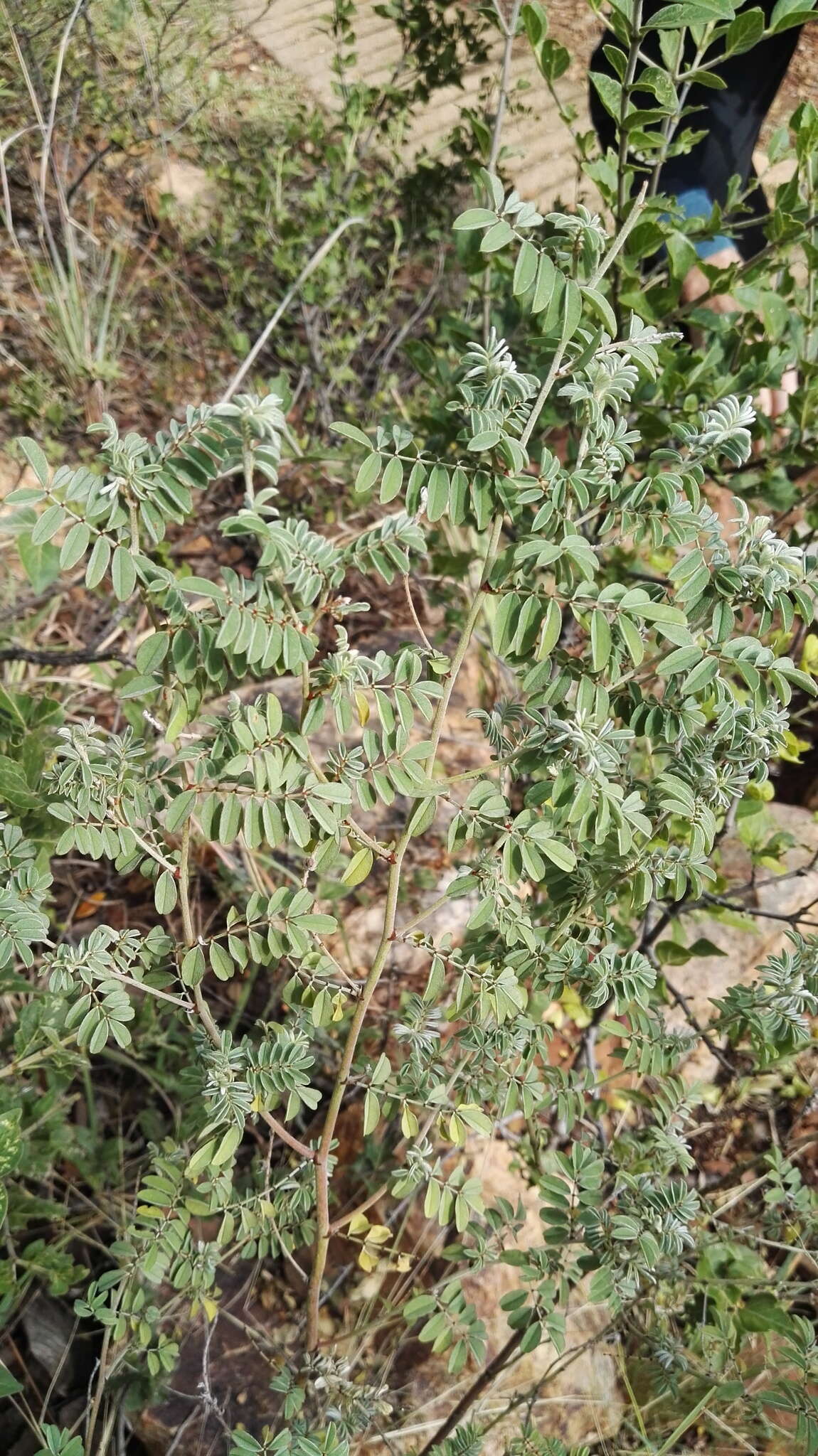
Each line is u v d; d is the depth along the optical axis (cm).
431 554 229
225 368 371
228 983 224
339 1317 175
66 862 255
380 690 96
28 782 140
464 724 258
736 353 185
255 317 373
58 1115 177
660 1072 133
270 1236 135
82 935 240
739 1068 213
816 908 224
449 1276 170
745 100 242
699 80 137
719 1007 129
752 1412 147
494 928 113
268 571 85
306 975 113
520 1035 121
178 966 110
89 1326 184
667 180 242
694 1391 160
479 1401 156
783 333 185
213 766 94
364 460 88
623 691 105
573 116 166
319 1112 204
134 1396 164
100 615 287
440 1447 120
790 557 92
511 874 103
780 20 130
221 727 93
